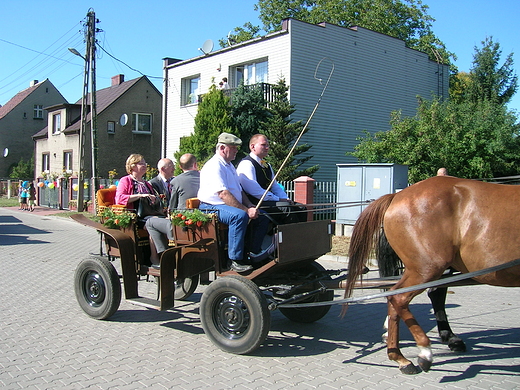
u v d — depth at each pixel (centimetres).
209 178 546
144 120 3538
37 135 3869
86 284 653
